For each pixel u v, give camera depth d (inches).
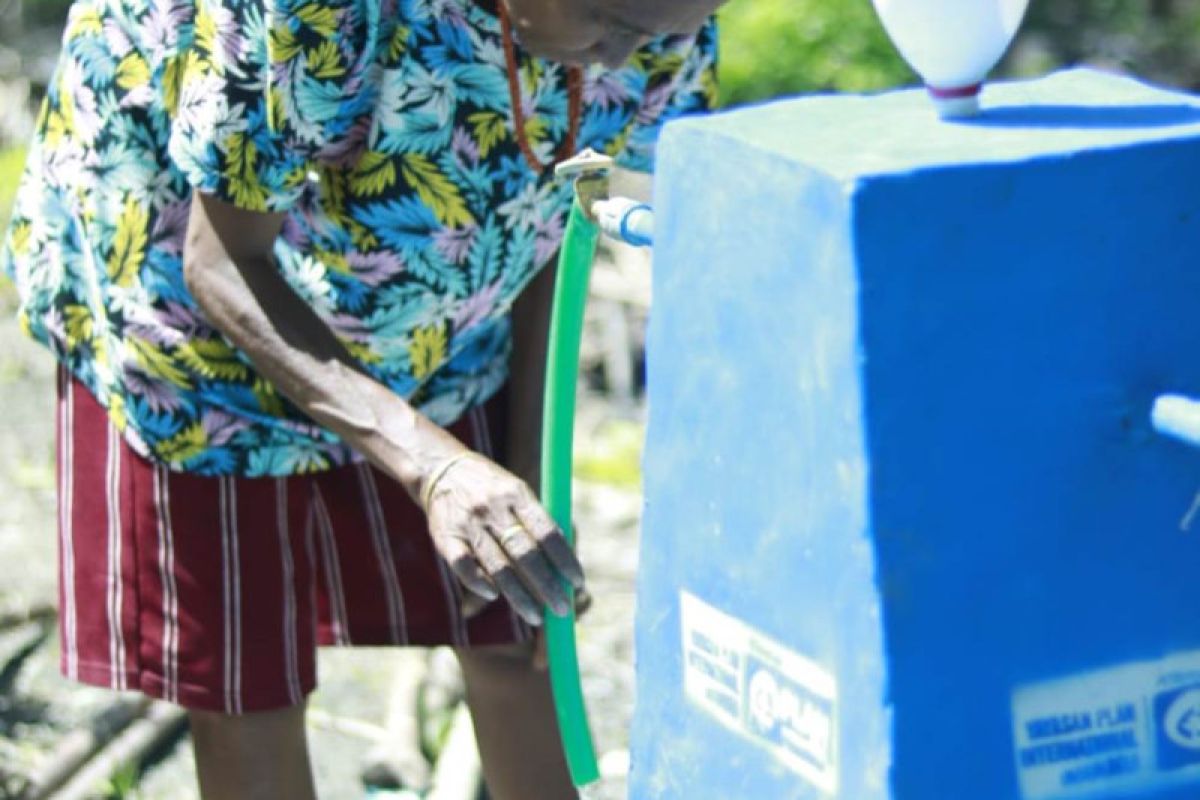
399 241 222.2
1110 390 144.3
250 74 201.8
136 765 321.1
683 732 170.1
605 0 198.7
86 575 241.4
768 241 147.7
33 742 331.3
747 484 155.6
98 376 236.1
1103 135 144.3
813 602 149.4
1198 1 629.9
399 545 249.0
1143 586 147.8
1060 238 140.9
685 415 162.9
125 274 228.1
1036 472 143.6
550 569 193.5
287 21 196.4
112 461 237.5
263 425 232.8
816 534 147.5
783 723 155.6
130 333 229.1
